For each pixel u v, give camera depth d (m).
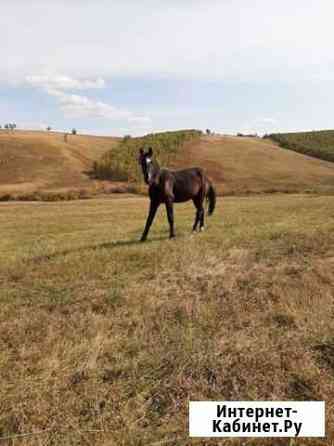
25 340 5.45
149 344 5.20
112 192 51.09
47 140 88.69
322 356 4.88
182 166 76.31
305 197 35.22
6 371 4.71
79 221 20.72
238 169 74.88
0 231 17.48
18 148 82.06
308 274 7.97
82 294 7.23
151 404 4.09
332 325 5.60
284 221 15.91
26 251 11.93
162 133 97.12
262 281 7.70
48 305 6.80
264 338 5.27
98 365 4.75
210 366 4.62
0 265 9.80
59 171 73.38
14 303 6.95
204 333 5.52
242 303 6.57
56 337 5.46
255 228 13.88
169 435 3.67
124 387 4.33
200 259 9.44
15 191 57.44
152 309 6.41
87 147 88.94
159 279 8.05
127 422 3.79
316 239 11.34
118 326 5.83
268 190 50.53
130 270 8.81
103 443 3.55
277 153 87.12
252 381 4.38
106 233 15.19
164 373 4.58
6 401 4.12
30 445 3.56
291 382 4.39
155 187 11.98
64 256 10.27
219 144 90.25
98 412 3.95
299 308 6.28
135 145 83.50
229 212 21.12
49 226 18.88
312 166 79.50
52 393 4.23
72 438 3.63
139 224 17.91
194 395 4.16
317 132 115.81
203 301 6.74
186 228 14.76
